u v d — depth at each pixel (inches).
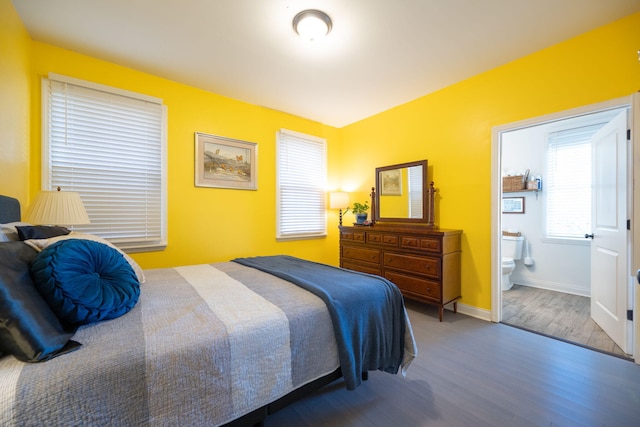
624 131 81.0
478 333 94.7
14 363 29.8
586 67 83.7
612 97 79.4
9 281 32.5
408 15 75.3
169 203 112.3
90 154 95.9
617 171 85.0
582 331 95.7
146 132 106.7
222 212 126.8
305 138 157.5
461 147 114.7
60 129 91.0
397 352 64.5
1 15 65.3
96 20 77.1
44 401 27.4
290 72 106.4
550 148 150.4
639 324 73.9
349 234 142.6
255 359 42.3
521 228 159.5
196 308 49.0
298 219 154.9
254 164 136.6
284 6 71.7
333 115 153.9
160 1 69.8
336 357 52.8
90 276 41.4
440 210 122.3
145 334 38.4
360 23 78.5
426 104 127.3
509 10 73.7
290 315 48.2
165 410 34.2
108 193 99.3
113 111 100.0
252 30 81.4
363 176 160.1
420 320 106.6
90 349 33.7
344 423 54.1
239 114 132.2
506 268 146.3
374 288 63.3
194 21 77.5
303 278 69.8
